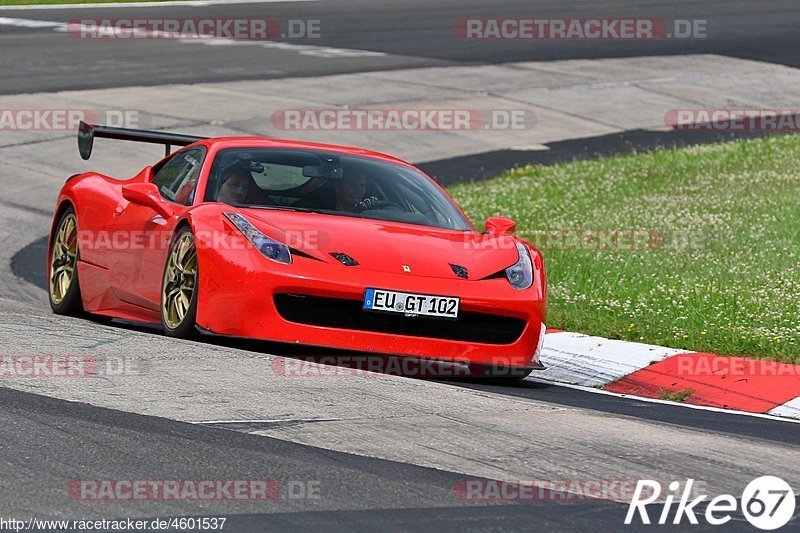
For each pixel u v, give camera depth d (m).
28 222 48.06
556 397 24.36
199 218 25.16
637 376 27.45
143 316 27.77
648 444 19.27
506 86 85.06
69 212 31.45
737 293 35.28
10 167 57.19
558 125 75.31
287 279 23.70
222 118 69.94
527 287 25.47
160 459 16.27
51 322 26.19
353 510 14.67
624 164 62.59
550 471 17.08
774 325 31.20
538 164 64.75
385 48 99.12
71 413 18.31
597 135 73.38
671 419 22.61
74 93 74.00
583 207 52.09
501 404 21.45
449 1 131.50
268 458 16.66
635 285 37.06
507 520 14.70
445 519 14.55
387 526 14.17
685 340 30.08
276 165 27.95
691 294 35.12
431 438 18.38
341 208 27.00
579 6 126.88
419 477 16.30
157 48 94.44
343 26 111.62
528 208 51.94
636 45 103.88
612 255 41.62
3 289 36.12
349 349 23.86
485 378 26.55
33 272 39.66
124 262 28.20
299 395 20.44
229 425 18.22
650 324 31.69
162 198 28.03
